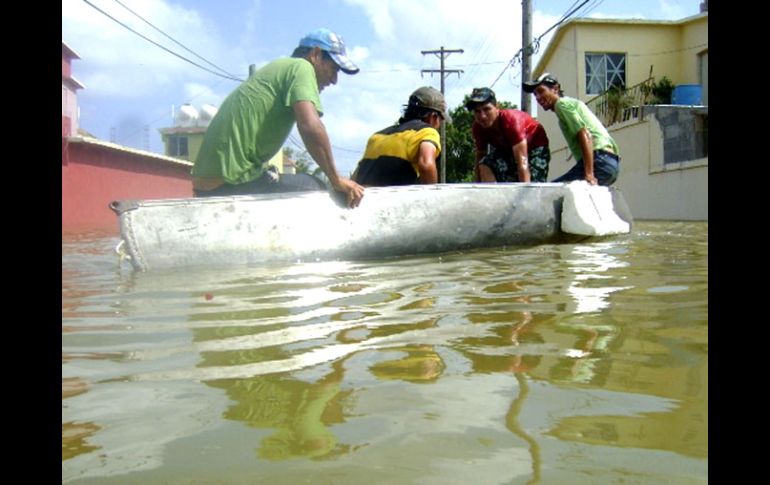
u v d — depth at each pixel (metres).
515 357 1.47
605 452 0.96
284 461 0.94
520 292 2.34
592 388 1.25
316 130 3.46
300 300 2.21
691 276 2.69
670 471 0.91
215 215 3.20
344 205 3.47
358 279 2.69
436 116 4.72
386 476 0.89
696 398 1.19
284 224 3.32
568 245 4.24
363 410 1.14
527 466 0.92
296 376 1.34
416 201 3.68
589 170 5.59
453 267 3.10
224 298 2.26
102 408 1.17
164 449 0.99
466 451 0.97
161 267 3.06
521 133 5.89
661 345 1.55
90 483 0.89
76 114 18.92
